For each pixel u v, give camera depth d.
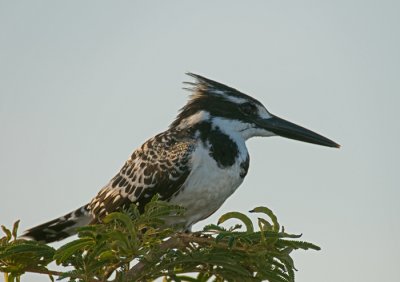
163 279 9.59
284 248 8.40
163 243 8.90
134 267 8.72
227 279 9.09
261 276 8.66
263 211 8.38
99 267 8.19
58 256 7.90
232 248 8.51
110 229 8.17
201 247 9.00
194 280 9.81
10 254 8.16
